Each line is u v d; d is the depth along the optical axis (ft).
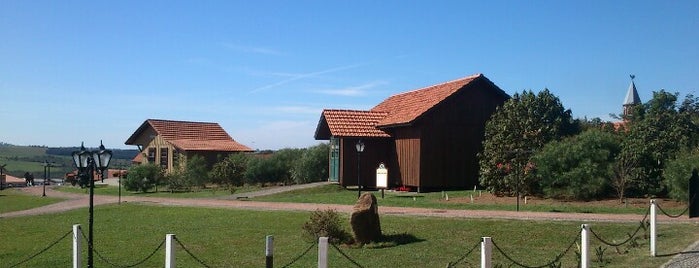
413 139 104.94
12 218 86.94
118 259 52.24
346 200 87.66
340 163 110.73
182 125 186.50
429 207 75.46
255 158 145.89
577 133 96.73
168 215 77.82
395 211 70.13
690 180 60.70
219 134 190.19
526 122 89.97
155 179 133.69
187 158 155.63
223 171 141.28
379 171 91.97
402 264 45.91
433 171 103.71
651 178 78.54
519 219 60.64
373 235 53.42
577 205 73.31
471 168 106.63
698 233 52.19
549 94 95.91
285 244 55.21
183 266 47.91
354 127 111.14
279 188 117.91
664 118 89.51
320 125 118.01
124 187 137.08
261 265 47.37
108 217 81.10
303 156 138.10
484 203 78.33
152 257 52.75
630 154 77.71
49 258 53.67
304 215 69.97
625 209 68.03
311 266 45.96
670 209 67.56
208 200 98.27
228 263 48.49
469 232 56.29
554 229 55.57
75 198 120.16
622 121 112.37
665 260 42.63
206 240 58.80
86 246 59.16
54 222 79.41
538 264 44.19
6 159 340.39
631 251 46.70
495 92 108.68
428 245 52.13
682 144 81.71
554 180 80.28
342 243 53.67
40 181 238.68
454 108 106.11
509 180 84.84
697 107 94.43
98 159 46.50
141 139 190.70
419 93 120.16
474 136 107.24
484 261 33.58
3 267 50.98
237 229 63.77
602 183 76.84
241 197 103.35
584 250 39.27
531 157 84.38
